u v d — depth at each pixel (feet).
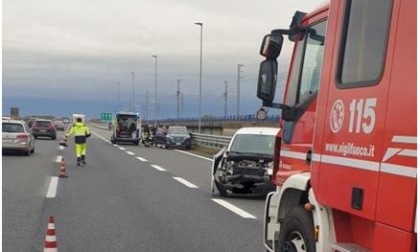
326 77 14.44
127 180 55.31
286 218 16.99
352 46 13.28
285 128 18.56
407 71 10.91
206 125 208.95
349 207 12.73
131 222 32.27
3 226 30.35
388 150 11.31
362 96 12.50
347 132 13.05
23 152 88.99
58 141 152.05
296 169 17.34
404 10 11.23
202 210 37.11
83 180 54.29
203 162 82.74
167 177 58.90
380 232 11.45
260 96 17.30
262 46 17.39
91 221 32.35
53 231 21.02
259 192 42.70
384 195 11.36
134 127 149.69
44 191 45.19
